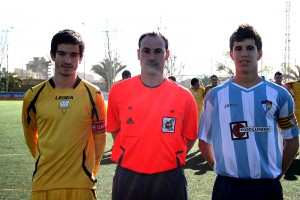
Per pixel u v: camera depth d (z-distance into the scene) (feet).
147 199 8.82
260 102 8.72
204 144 9.64
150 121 8.84
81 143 9.35
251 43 8.82
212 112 9.39
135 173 8.82
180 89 9.27
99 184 17.63
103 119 9.91
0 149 27.99
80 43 9.62
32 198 9.21
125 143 9.00
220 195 8.95
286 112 8.93
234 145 8.77
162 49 9.13
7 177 18.78
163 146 8.82
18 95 133.69
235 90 8.98
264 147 8.64
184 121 9.43
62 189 9.01
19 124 47.85
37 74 246.68
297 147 9.27
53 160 9.13
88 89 9.70
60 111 9.27
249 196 8.66
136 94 9.11
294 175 19.77
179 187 8.92
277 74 30.63
